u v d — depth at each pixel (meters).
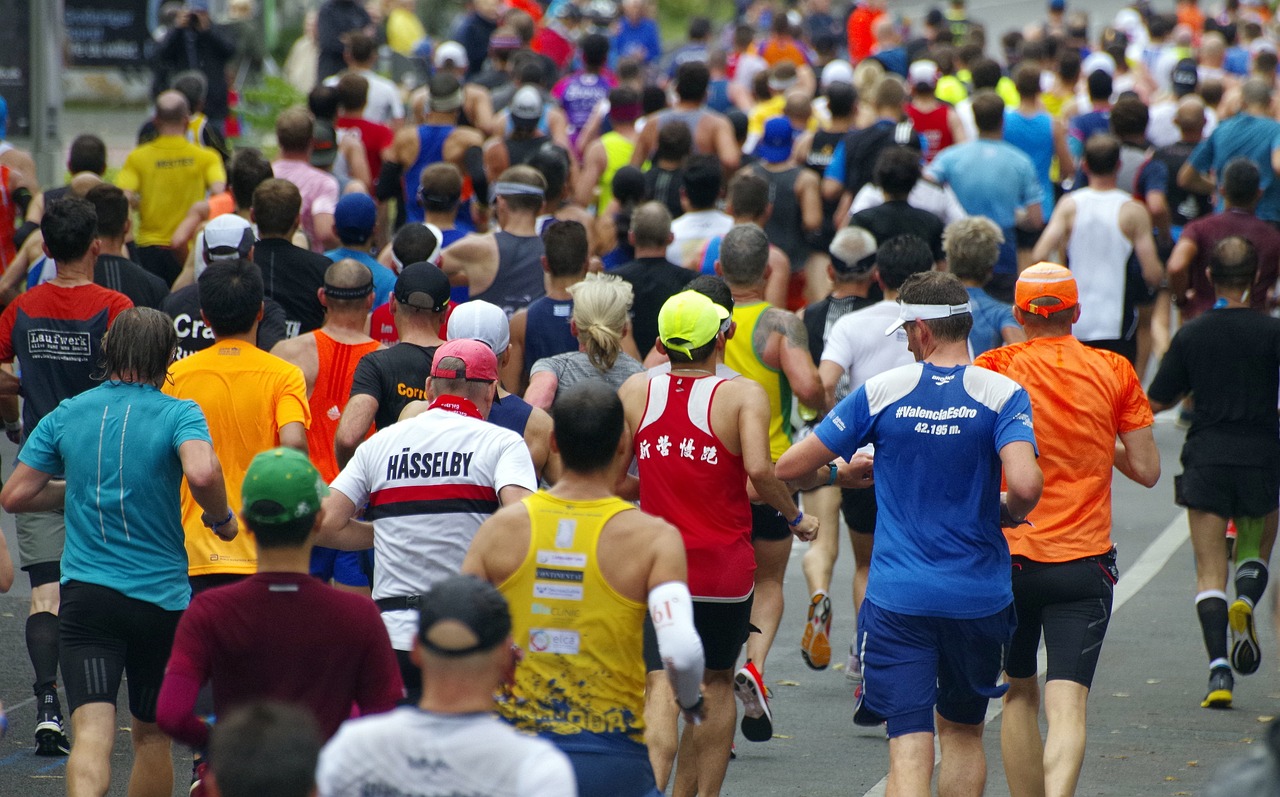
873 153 46.72
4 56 62.66
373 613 15.84
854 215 34.69
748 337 25.52
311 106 44.44
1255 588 27.80
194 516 22.59
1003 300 45.53
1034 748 21.33
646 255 30.22
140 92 84.12
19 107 63.06
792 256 47.94
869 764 25.14
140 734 20.38
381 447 19.12
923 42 84.62
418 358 23.52
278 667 15.46
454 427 19.09
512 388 28.27
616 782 15.78
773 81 69.75
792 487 22.58
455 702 12.73
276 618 15.48
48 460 20.12
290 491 15.47
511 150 47.34
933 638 19.39
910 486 19.50
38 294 25.28
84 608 19.72
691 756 21.70
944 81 72.12
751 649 24.91
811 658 28.25
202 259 30.38
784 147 47.81
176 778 24.39
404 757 12.58
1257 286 39.12
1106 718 27.39
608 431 16.16
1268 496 28.02
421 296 23.59
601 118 57.97
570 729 15.79
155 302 28.00
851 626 33.28
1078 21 93.75
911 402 19.55
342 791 12.62
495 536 16.12
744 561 20.92
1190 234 40.00
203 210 40.84
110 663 19.78
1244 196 39.56
